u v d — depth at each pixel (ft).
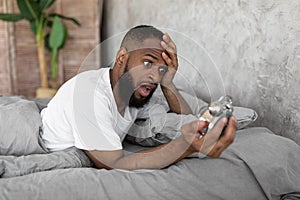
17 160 3.62
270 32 4.57
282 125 4.48
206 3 5.88
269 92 4.66
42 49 9.26
